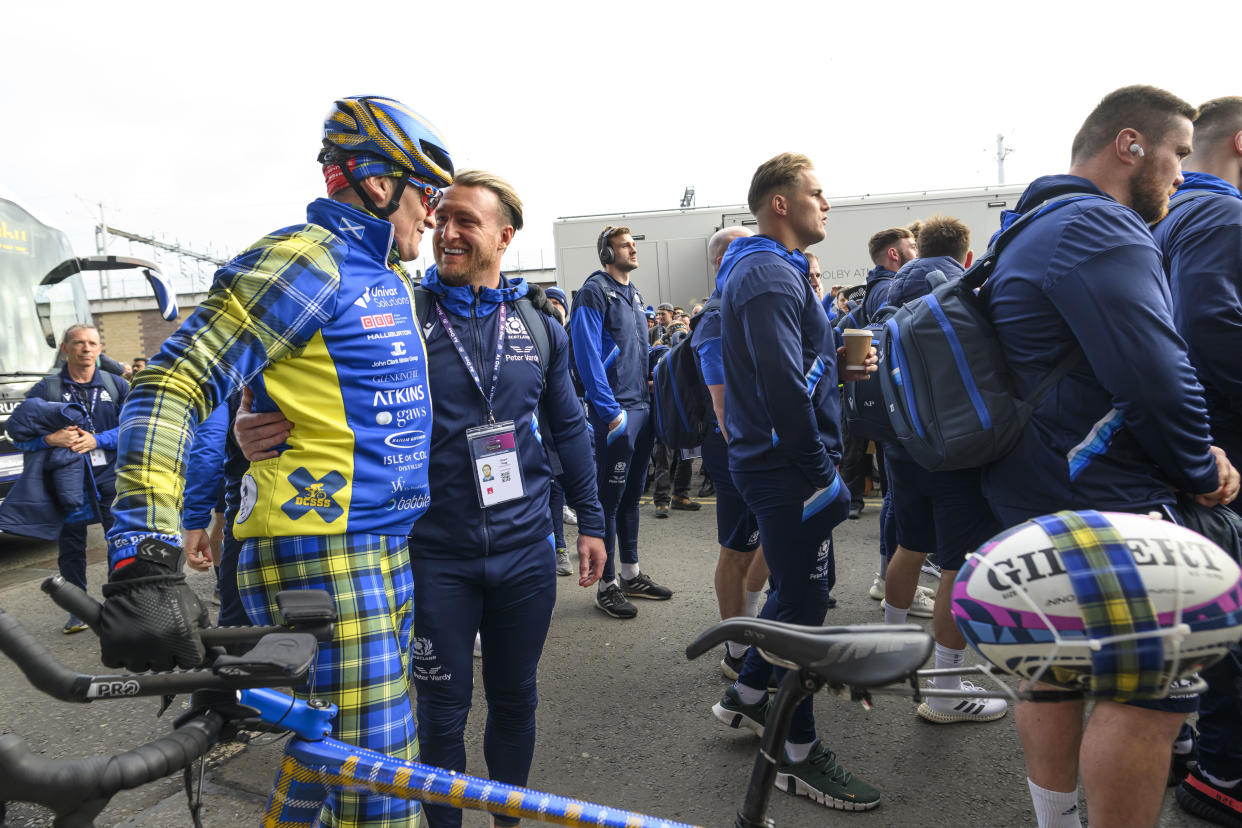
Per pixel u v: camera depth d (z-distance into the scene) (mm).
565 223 13258
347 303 1322
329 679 1313
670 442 3209
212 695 1005
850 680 850
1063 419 1680
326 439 1323
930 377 1820
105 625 946
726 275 2406
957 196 12508
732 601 3197
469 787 1118
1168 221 2088
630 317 4180
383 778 1164
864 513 6109
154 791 2455
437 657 1837
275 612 1330
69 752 2834
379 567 1389
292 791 1260
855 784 2318
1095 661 770
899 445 2791
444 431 1860
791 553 2273
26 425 4066
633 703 3049
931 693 896
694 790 2428
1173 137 1765
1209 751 2135
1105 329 1546
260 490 1328
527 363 1989
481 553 1860
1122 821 1553
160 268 3967
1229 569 787
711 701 3045
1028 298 1713
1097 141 1826
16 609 4645
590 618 4012
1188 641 757
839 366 2629
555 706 3049
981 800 2324
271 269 1237
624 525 4262
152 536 1015
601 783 2486
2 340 6484
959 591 863
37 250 6906
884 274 4629
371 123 1373
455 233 1885
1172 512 1606
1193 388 1537
